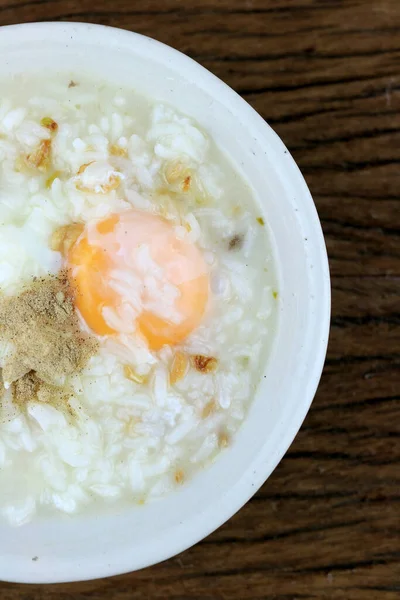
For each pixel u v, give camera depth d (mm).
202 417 317
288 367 309
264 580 348
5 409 314
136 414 317
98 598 348
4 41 303
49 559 308
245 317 320
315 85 345
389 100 345
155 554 307
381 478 348
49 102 317
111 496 317
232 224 318
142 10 344
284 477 349
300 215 304
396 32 345
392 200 346
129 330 310
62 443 315
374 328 347
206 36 344
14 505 317
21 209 311
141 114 318
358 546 348
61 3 343
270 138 305
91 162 310
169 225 310
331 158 346
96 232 306
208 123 313
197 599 348
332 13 345
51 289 305
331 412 348
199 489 314
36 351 302
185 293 311
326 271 303
